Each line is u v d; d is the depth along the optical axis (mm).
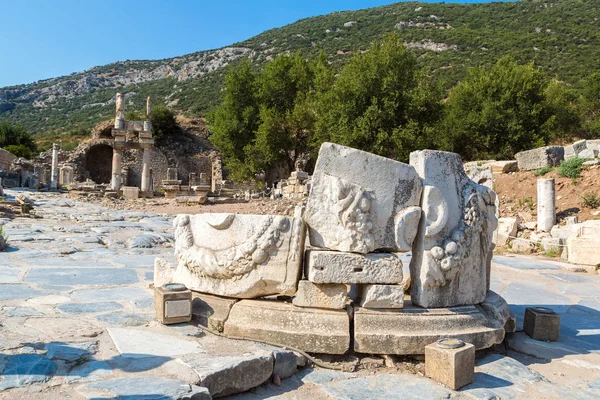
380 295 4094
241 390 3316
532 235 13461
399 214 4203
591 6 83688
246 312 4168
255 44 118500
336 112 27812
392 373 3904
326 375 3758
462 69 63938
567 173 16422
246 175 36875
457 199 4480
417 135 26578
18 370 3004
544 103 29094
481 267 4648
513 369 4062
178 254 4758
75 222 14602
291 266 4188
